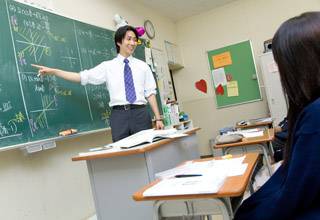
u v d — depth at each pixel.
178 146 1.98
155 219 1.06
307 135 0.71
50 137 2.52
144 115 2.71
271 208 0.79
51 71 2.50
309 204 0.75
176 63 5.90
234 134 2.37
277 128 3.09
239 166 1.18
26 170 2.37
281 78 0.80
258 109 5.64
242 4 5.66
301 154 0.72
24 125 2.31
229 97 5.84
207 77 6.00
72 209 2.75
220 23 5.85
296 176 0.72
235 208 1.08
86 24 3.33
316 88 0.75
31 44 2.53
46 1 2.90
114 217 1.69
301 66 0.74
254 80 5.65
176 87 6.21
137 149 1.55
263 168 2.09
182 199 0.96
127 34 2.67
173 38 6.00
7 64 2.27
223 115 5.90
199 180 1.04
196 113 6.10
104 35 3.61
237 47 5.73
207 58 5.99
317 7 5.17
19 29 2.44
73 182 2.81
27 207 2.33
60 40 2.88
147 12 5.17
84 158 1.70
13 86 2.29
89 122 3.03
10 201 2.21
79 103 2.94
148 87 2.85
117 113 2.64
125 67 2.69
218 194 0.90
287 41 0.75
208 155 6.00
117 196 1.68
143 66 2.83
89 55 3.27
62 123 2.69
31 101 2.41
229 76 5.82
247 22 5.64
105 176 1.70
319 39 0.73
